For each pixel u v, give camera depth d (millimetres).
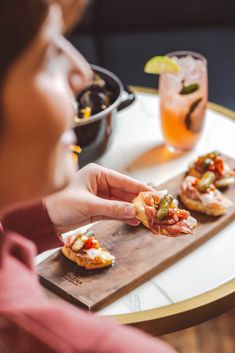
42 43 310
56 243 703
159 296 698
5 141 324
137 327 664
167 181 872
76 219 699
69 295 689
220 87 1374
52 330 363
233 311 1098
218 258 752
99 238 767
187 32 1510
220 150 948
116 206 689
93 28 1520
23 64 310
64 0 328
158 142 969
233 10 1516
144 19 1518
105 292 689
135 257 737
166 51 1462
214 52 1457
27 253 436
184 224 688
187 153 945
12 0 295
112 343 358
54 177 355
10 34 299
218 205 796
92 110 917
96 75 964
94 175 729
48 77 326
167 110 917
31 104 316
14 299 378
